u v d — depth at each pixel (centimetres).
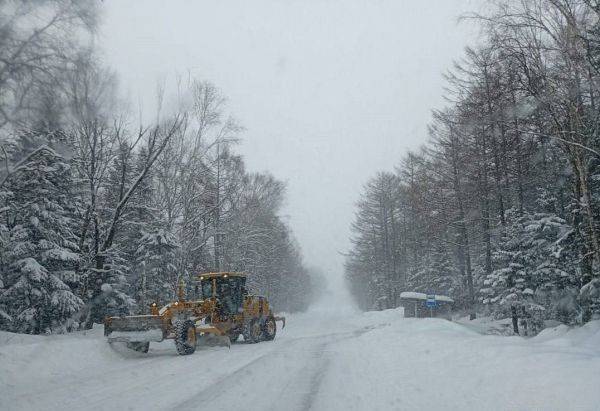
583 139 1573
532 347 958
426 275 4366
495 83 1814
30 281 1984
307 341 1992
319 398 835
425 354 1207
